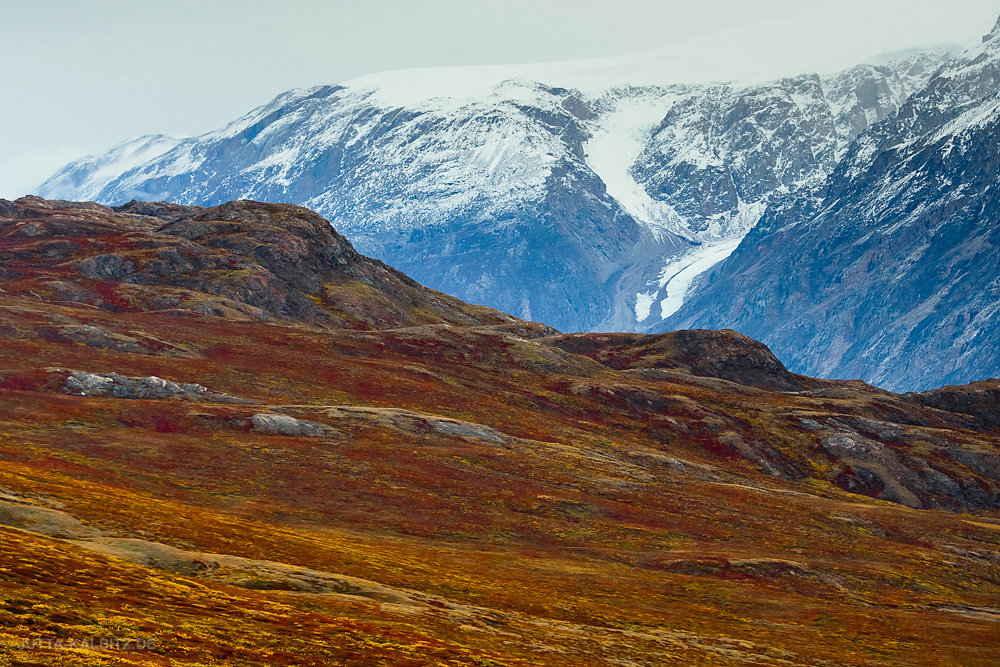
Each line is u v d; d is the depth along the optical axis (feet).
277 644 385.91
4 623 329.11
